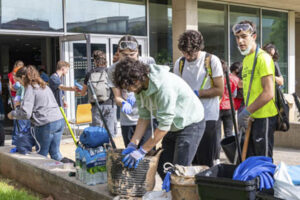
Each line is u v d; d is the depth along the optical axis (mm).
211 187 2543
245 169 2627
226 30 12180
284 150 7004
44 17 8742
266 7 13422
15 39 14320
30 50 21000
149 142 2959
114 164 3113
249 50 3361
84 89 5738
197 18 11102
